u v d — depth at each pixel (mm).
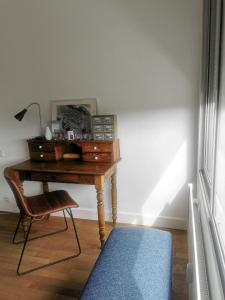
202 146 2035
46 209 2031
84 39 2355
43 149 2506
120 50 2287
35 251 2225
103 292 1143
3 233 2555
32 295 1742
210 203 1390
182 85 2201
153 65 2236
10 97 2701
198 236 1396
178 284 1798
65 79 2492
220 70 1279
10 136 2809
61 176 2209
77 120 2521
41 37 2461
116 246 1473
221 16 1242
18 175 2279
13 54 2578
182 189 2404
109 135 2336
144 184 2504
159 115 2316
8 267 2027
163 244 1502
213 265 1013
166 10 2113
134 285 1177
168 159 2381
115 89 2381
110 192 2621
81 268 1993
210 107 1730
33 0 2396
